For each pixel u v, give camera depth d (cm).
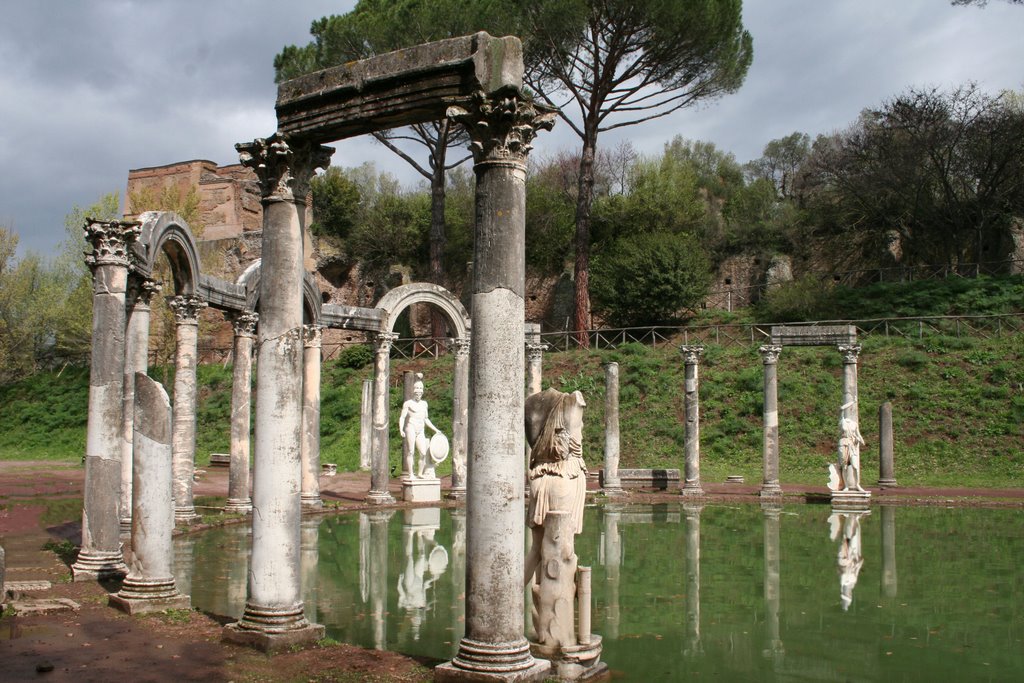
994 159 4944
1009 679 889
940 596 1307
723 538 1928
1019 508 2564
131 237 1382
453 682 817
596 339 4706
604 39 4106
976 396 3591
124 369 1465
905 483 3150
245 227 5272
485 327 858
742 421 3734
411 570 1487
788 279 5394
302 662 893
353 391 4453
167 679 827
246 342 2283
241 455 2259
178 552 1638
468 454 865
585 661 878
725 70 4175
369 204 6456
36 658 894
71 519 2003
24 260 5262
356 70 965
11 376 5109
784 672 908
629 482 3116
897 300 4594
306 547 1747
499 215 866
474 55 865
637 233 5441
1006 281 4519
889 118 5178
